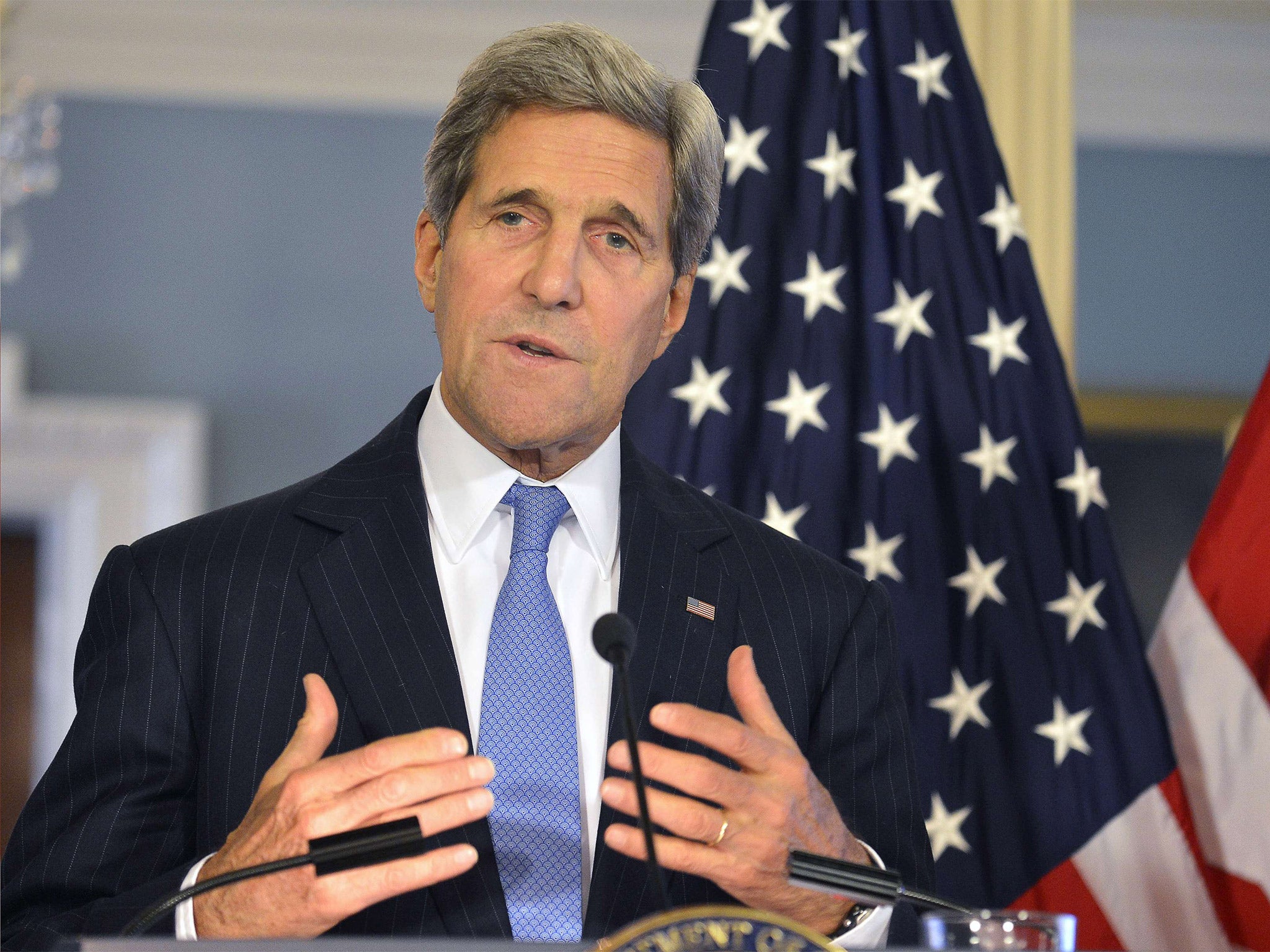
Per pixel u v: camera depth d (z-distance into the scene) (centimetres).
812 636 516
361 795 358
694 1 1555
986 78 1024
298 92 1577
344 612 472
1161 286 1599
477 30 1569
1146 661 801
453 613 488
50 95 1561
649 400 840
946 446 832
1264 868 760
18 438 1520
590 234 486
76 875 438
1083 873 771
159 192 1566
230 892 369
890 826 494
